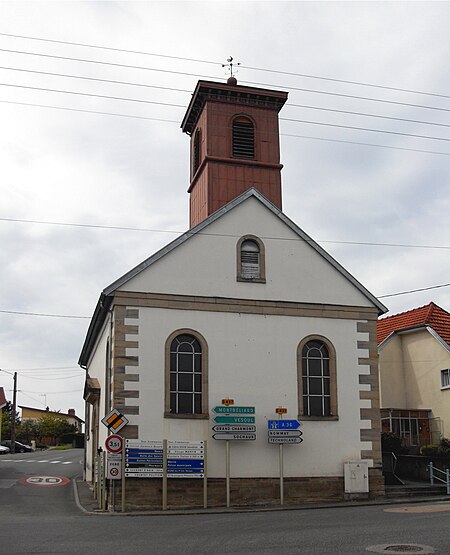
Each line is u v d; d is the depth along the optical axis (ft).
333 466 77.61
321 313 80.84
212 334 76.84
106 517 63.93
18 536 48.83
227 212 80.38
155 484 71.77
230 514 65.57
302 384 78.74
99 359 92.99
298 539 45.09
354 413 79.51
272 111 97.30
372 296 82.74
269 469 75.41
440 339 106.32
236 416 75.10
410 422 106.32
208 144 94.27
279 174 95.45
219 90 95.30
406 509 64.90
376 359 81.51
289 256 81.30
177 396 74.79
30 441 248.52
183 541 45.65
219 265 78.69
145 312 75.25
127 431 72.08
